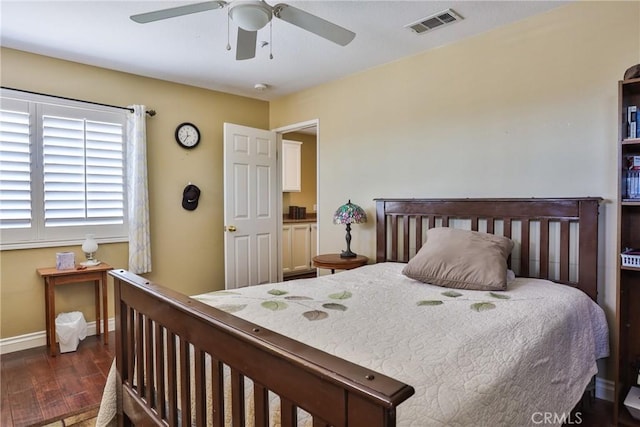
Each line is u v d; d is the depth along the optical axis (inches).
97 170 133.6
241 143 165.0
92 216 132.9
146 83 145.6
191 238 159.2
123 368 69.7
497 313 65.4
